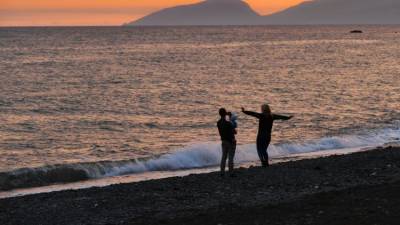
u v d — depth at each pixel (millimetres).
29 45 173750
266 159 23219
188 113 48906
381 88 67438
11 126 42094
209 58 122875
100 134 39125
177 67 99812
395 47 172500
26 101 56031
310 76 84062
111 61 112312
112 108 51875
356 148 32969
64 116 47219
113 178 25719
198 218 15516
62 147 34625
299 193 18484
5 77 79312
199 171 26812
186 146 33312
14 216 16938
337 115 46938
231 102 56250
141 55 131375
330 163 23844
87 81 76125
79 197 19219
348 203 15938
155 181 21469
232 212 15945
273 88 68188
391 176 20625
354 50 156000
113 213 16938
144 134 39062
